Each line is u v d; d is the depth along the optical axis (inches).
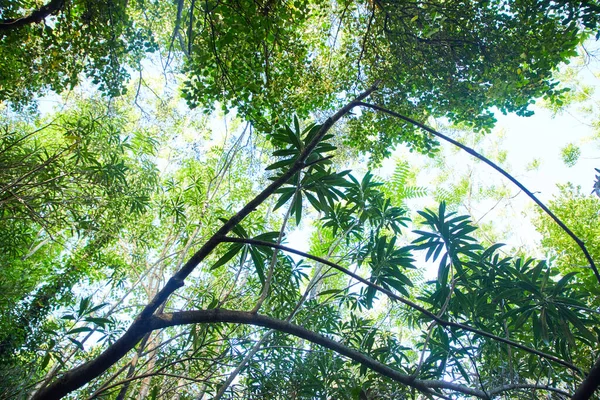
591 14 116.7
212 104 149.9
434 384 81.3
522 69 137.6
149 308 64.4
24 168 142.9
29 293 197.5
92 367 60.2
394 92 167.9
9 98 165.8
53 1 124.6
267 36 129.2
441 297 101.9
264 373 127.6
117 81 156.4
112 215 190.4
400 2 140.9
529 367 110.7
